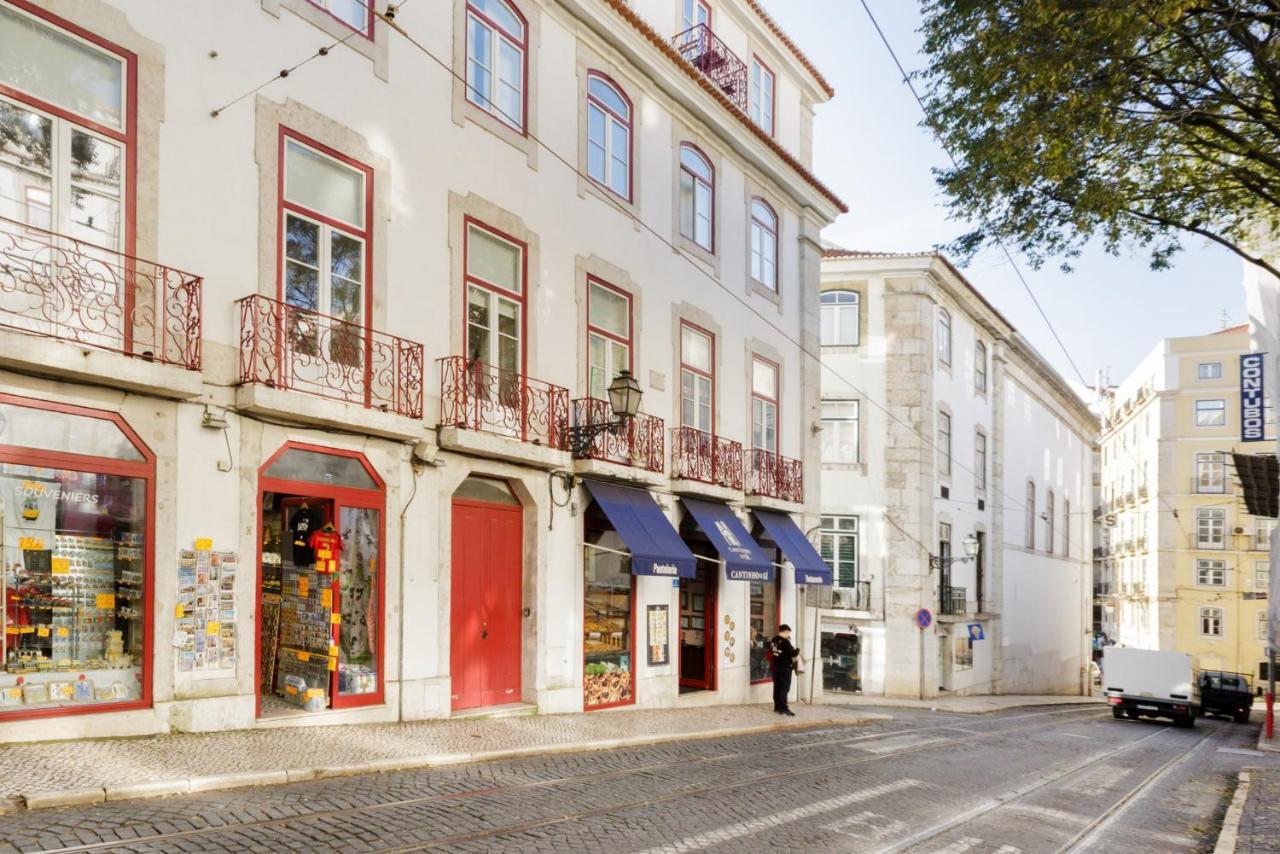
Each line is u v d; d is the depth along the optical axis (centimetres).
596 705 1327
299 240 953
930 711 2220
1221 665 4219
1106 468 5975
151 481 812
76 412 768
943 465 2795
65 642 760
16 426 736
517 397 1209
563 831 647
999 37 923
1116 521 5488
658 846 635
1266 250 1282
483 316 1173
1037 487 3803
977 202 1032
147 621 803
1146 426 4769
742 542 1577
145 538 807
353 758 801
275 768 726
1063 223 1025
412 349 1044
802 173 1889
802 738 1294
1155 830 874
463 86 1149
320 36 981
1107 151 948
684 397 1570
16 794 585
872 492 2630
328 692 958
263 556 1002
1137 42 879
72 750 712
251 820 597
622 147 1455
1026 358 3634
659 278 1509
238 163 897
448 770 820
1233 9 830
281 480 922
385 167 1042
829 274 2702
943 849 714
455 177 1132
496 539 1196
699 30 1669
